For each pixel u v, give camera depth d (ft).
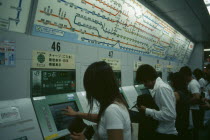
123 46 8.09
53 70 4.88
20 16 4.07
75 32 5.58
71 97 5.31
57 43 5.05
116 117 2.54
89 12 5.84
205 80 12.35
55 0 4.69
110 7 6.59
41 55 4.59
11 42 3.94
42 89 4.58
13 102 3.94
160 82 5.28
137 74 5.69
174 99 5.11
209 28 13.66
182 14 10.48
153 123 5.12
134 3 7.78
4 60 3.82
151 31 10.02
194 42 19.17
